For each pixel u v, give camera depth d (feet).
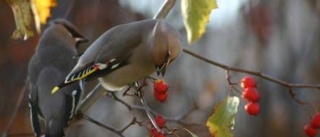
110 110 47.70
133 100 42.55
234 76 48.32
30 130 44.09
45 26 37.17
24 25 23.61
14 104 45.14
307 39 50.65
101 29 45.91
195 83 48.78
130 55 28.73
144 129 47.03
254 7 47.60
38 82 32.32
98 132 47.42
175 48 26.61
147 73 29.09
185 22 20.11
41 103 31.83
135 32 28.89
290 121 49.39
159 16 29.25
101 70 28.66
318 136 33.73
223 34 48.83
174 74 48.85
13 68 45.98
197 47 49.21
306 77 50.37
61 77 32.30
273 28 48.16
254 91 29.58
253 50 48.42
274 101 49.55
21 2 23.54
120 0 46.55
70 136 47.26
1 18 46.19
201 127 35.70
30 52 45.91
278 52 49.24
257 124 49.73
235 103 27.37
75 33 33.88
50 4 22.75
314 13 51.88
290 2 48.93
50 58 32.86
